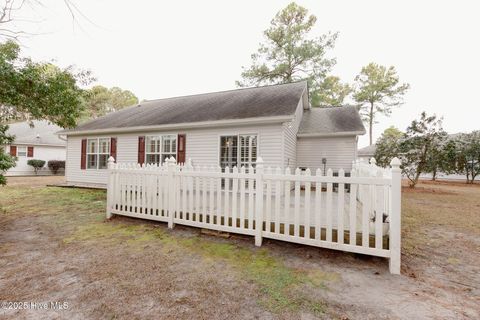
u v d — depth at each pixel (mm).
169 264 2770
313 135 9906
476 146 14508
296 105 7754
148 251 3170
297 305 1985
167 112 10680
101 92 28797
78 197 7832
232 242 3541
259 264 2793
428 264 2879
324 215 4250
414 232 4293
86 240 3600
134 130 9742
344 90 24953
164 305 1969
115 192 4859
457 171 15125
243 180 3523
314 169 10484
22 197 7793
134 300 2037
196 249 3254
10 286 2250
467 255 3184
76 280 2371
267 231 3355
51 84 5418
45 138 19844
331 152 10305
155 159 9703
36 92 5242
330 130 9844
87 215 5246
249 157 7996
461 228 4574
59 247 3299
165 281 2367
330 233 2938
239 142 8133
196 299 2061
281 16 17719
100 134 10805
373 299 2084
